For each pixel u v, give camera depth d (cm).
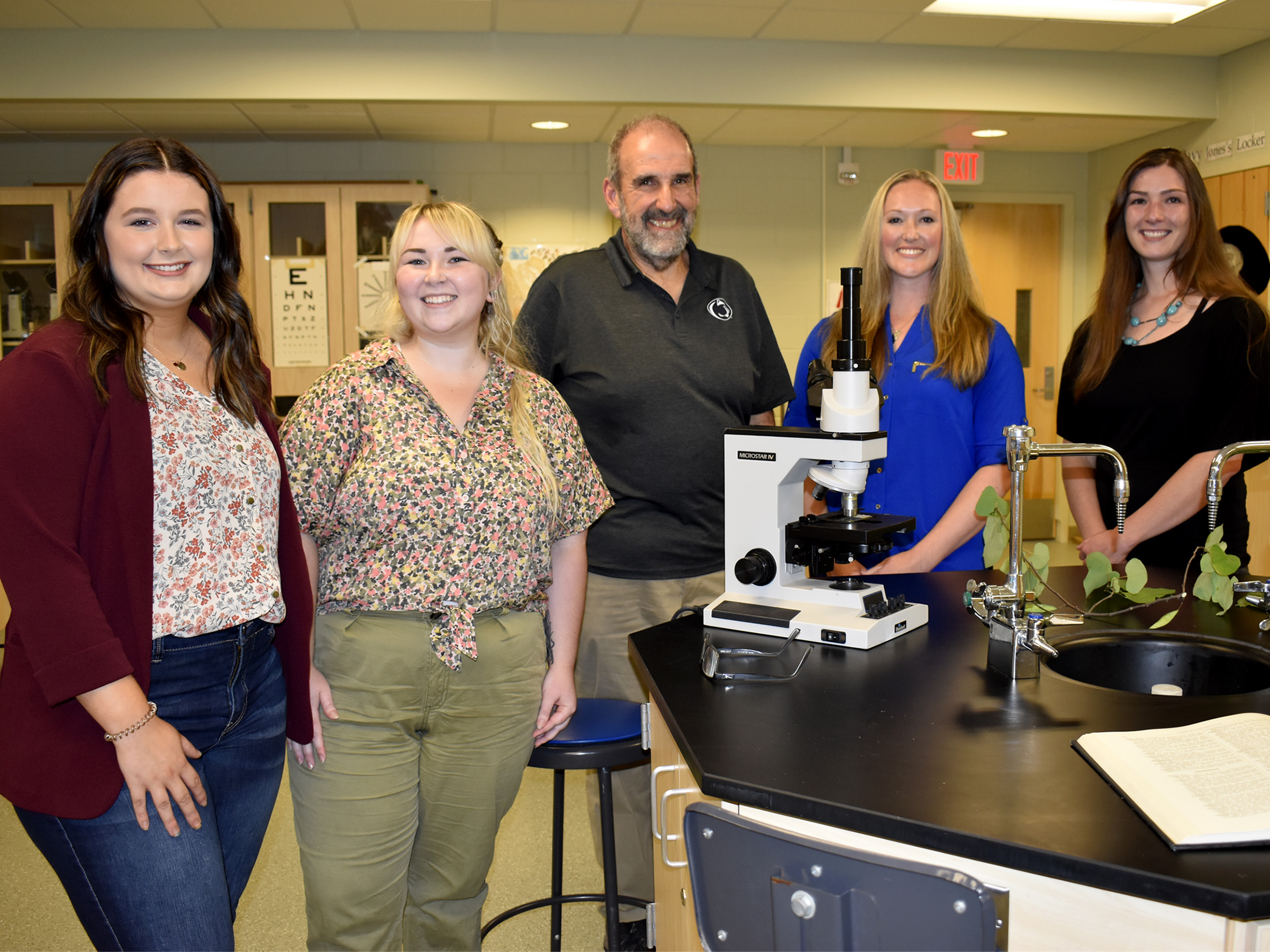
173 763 114
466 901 160
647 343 201
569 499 166
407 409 145
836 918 86
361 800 145
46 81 409
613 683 206
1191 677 149
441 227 145
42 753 111
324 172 547
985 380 212
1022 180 609
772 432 158
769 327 224
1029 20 421
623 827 210
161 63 413
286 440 144
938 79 463
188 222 120
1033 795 97
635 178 198
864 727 116
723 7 399
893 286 222
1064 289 621
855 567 210
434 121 488
